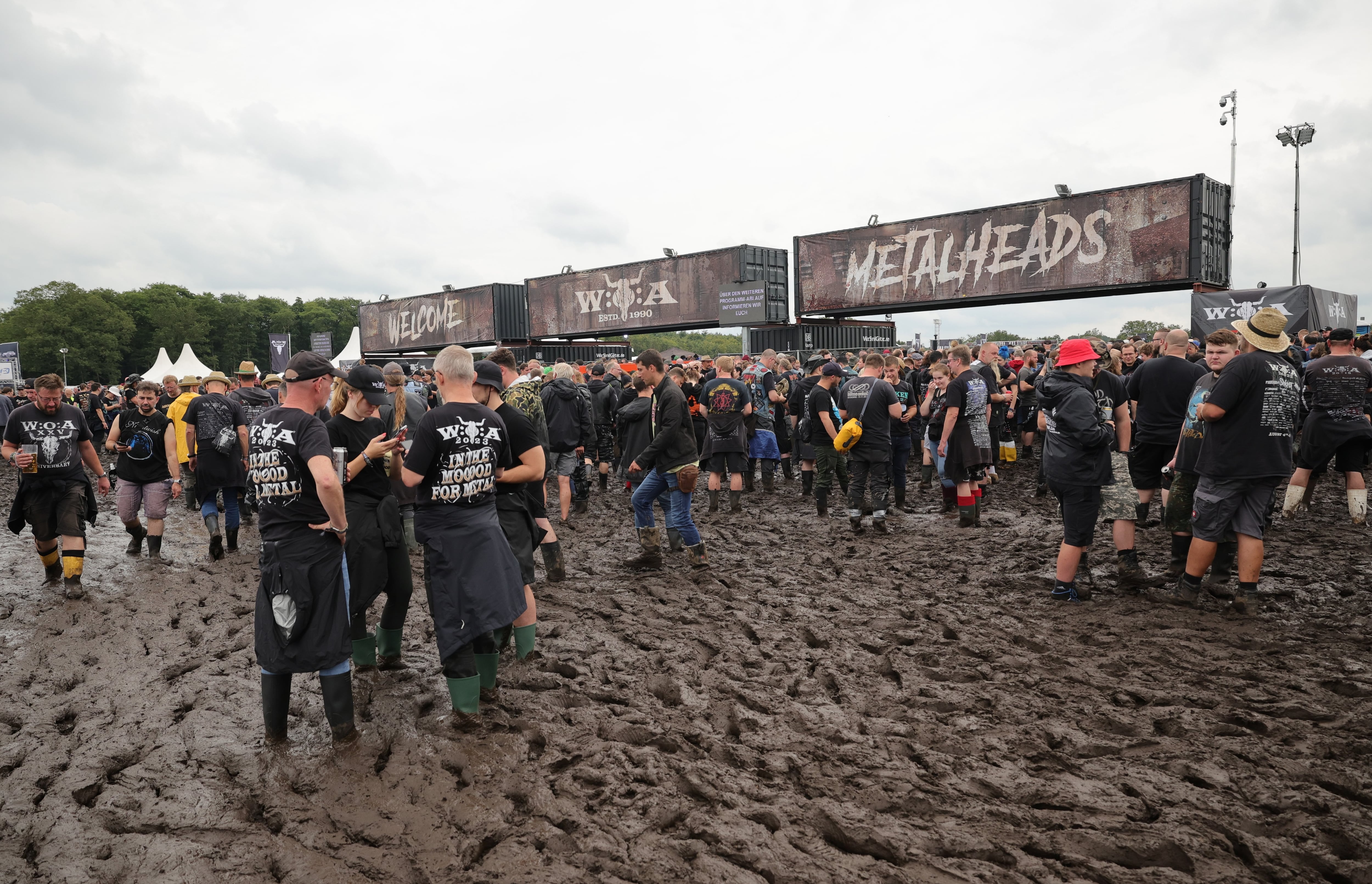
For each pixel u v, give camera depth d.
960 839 2.72
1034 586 5.84
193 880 2.63
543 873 2.61
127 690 4.35
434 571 3.67
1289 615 4.98
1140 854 2.63
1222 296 16.66
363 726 3.75
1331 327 16.95
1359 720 3.50
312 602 3.43
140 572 7.11
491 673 4.02
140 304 120.81
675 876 2.58
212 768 3.39
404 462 3.59
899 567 6.54
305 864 2.70
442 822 2.94
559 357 34.81
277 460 3.41
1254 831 2.76
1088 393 5.18
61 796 3.20
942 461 8.70
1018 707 3.78
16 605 6.12
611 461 13.37
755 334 27.44
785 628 5.09
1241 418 4.82
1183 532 5.77
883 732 3.58
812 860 2.64
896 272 23.72
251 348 138.50
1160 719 3.58
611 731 3.64
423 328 39.38
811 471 10.33
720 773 3.22
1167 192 18.81
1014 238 21.34
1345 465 6.89
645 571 6.65
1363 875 2.49
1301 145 26.83
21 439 6.25
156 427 7.56
